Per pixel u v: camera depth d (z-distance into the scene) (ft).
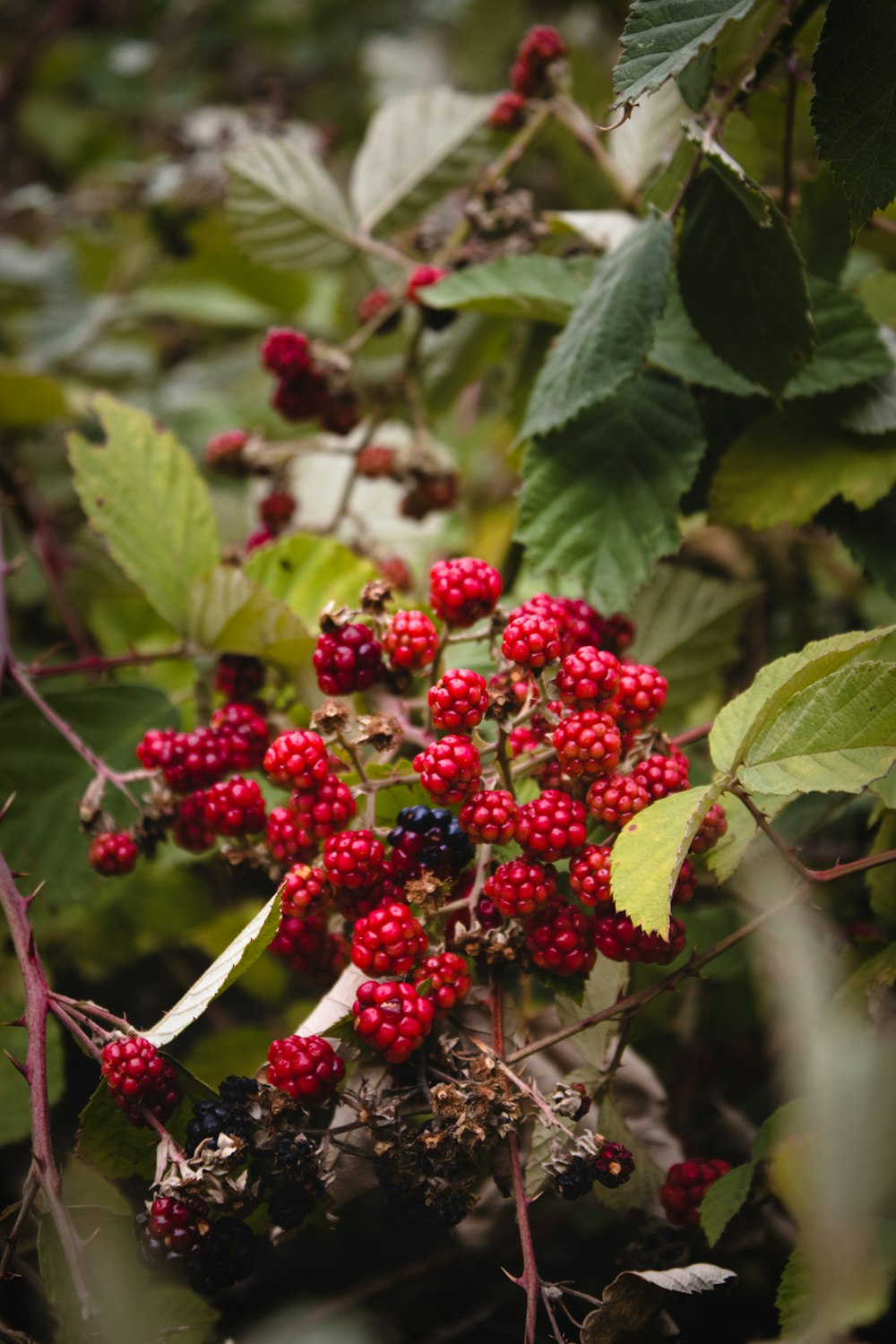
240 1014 1.97
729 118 1.68
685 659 1.86
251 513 2.45
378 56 3.73
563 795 1.40
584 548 1.61
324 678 1.50
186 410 2.86
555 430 1.64
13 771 1.68
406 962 1.39
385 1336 1.62
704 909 1.73
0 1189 1.74
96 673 1.96
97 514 1.72
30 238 3.12
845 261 1.71
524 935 1.41
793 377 1.57
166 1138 1.39
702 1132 1.71
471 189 2.10
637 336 1.55
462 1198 1.41
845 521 1.65
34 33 3.73
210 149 2.73
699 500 1.72
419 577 2.19
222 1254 1.40
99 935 1.90
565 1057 1.60
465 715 1.40
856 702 1.40
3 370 2.27
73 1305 1.38
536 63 1.93
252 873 1.55
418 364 2.08
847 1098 1.32
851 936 1.66
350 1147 1.41
